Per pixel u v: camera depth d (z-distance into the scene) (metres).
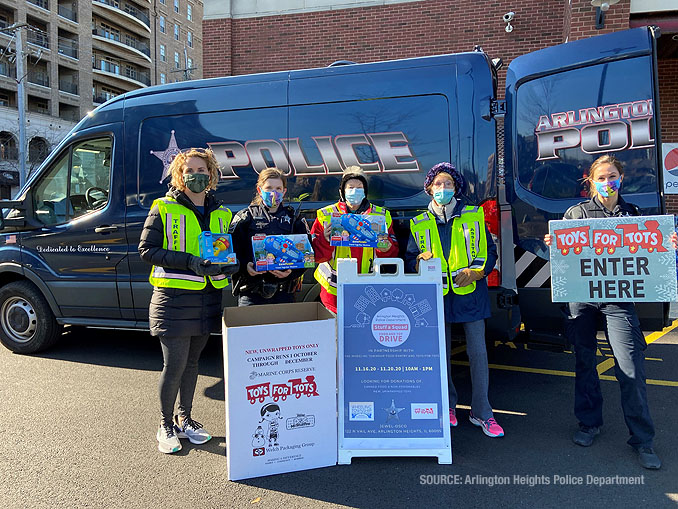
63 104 44.81
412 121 3.71
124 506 2.49
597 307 2.99
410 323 2.95
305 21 10.34
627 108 3.39
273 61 10.56
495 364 4.84
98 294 4.62
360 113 3.83
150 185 4.39
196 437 3.15
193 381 3.22
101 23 49.00
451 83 3.65
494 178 3.56
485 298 3.29
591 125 3.49
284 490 2.63
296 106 3.97
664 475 2.76
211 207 3.05
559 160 3.59
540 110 3.64
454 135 3.62
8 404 3.78
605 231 2.86
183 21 59.47
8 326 5.10
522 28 9.28
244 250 3.26
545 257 3.63
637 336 2.89
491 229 3.56
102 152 4.59
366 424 2.90
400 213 3.72
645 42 3.36
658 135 3.33
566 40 8.26
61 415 3.58
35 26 41.84
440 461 2.87
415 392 2.91
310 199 3.95
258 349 2.70
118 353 5.12
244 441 2.71
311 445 2.83
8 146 38.12
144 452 3.04
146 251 2.84
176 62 58.47
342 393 2.92
